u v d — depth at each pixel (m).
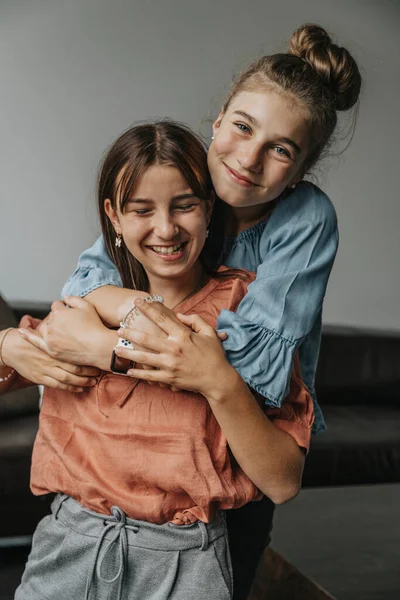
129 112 4.62
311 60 1.52
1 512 2.87
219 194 1.47
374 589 1.97
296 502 2.55
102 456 1.40
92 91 4.55
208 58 4.71
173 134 1.37
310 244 1.54
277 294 1.46
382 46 4.94
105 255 1.57
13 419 3.17
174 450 1.36
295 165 1.49
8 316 3.31
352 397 4.12
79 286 1.51
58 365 1.42
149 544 1.36
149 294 1.47
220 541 1.40
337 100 1.56
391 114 5.02
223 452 1.38
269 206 1.62
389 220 5.10
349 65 1.54
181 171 1.35
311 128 1.48
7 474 2.85
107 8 4.53
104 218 1.50
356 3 4.88
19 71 4.43
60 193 4.56
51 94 4.49
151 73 4.63
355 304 5.10
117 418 1.40
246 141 1.44
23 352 1.45
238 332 1.40
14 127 4.45
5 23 4.38
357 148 4.98
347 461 3.43
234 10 4.71
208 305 1.49
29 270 4.55
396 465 3.49
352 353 4.12
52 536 1.43
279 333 1.42
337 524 2.38
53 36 4.46
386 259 5.12
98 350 1.38
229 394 1.31
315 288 1.51
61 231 4.58
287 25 4.80
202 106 4.72
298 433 1.44
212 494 1.35
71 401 1.46
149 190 1.35
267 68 1.46
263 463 1.36
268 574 2.17
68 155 4.55
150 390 1.40
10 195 4.48
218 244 1.64
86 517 1.40
